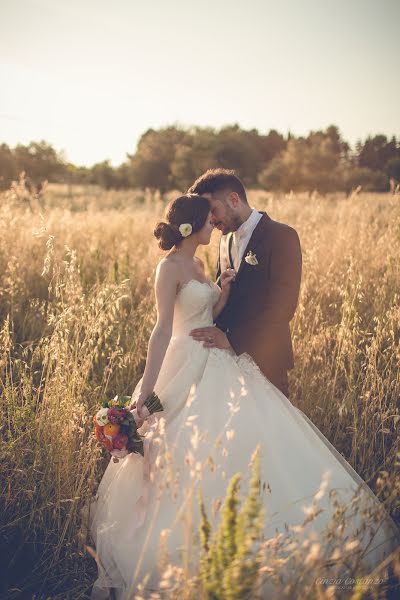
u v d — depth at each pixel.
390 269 3.99
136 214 8.23
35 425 2.45
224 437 2.20
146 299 4.27
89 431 2.78
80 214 7.05
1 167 33.84
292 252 2.50
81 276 4.53
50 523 2.37
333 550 1.70
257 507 1.34
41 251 5.16
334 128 57.59
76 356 2.66
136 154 37.59
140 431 2.37
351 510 2.10
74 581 2.16
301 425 2.45
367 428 2.81
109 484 2.43
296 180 27.61
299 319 3.56
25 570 2.21
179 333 2.44
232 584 1.31
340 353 3.07
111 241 6.06
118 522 2.20
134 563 2.05
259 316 2.48
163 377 2.41
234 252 2.71
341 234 4.96
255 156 36.59
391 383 2.76
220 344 2.42
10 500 2.36
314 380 3.05
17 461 2.40
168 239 2.37
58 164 37.06
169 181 36.19
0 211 5.30
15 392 2.57
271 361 2.48
